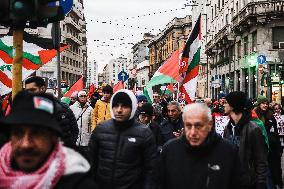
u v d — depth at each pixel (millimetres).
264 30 34719
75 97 12352
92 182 2066
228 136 5578
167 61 11320
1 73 8805
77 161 2074
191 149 3713
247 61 37719
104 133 5250
